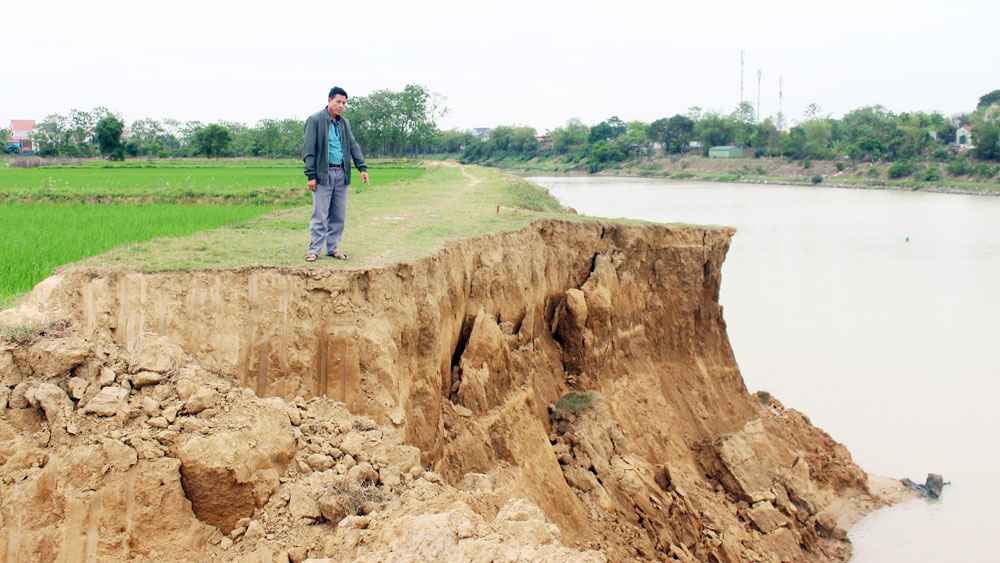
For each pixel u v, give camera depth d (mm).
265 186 40625
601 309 22734
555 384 21656
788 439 26422
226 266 12562
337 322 12477
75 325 10938
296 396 12031
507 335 19000
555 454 19453
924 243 68562
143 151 102812
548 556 8352
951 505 25281
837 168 137750
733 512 22359
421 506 9734
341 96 13625
